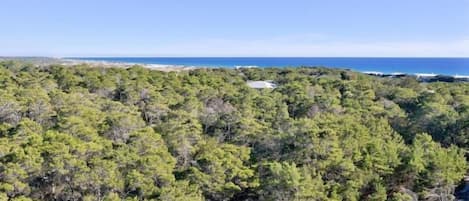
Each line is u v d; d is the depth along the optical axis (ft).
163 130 177.88
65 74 316.60
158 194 122.21
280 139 164.86
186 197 122.83
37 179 127.75
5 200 112.78
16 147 133.49
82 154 132.26
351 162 152.35
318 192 135.85
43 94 221.66
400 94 318.24
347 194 144.66
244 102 258.57
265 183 138.92
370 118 220.43
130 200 117.08
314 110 249.96
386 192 160.76
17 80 280.72
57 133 142.92
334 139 155.63
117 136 171.83
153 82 313.53
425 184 161.68
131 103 252.62
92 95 252.42
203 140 176.04
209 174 138.72
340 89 345.92
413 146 178.40
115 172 126.72
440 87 351.87
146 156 135.74
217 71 434.71
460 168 172.55
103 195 123.85
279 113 232.73
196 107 238.07
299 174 135.44
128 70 366.22
